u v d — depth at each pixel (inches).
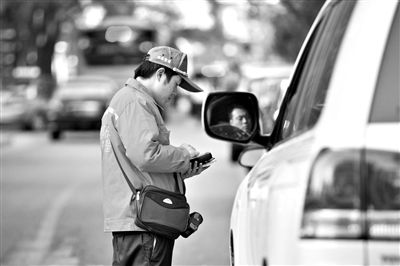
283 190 234.2
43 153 1870.1
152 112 386.6
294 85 334.6
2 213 1008.9
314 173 219.5
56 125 2210.9
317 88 265.3
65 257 748.6
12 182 1331.2
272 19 2314.2
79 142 2201.0
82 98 2194.9
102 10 4239.7
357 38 231.0
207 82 4623.5
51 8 3767.2
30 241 827.4
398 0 231.8
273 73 1300.4
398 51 227.0
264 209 253.9
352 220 216.1
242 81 1424.7
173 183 393.7
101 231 878.4
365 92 224.2
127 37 2970.0
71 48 3937.0
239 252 325.4
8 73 3811.5
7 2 3668.8
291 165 236.2
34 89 2854.3
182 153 383.9
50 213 1005.2
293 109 314.0
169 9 4968.0
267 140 370.9
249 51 4426.7
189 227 397.7
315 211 217.6
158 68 393.7
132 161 378.9
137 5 4446.4
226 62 5792.3
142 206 382.9
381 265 214.4
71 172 1475.1
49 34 3848.4
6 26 3816.4
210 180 1325.0
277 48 2559.1
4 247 796.6
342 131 221.3
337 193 216.8
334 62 240.5
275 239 231.6
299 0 1915.6
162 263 391.9
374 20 231.1
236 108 370.6
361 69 226.7
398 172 215.3
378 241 214.7
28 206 1066.1
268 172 269.7
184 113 4121.6
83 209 1035.3
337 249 215.6
